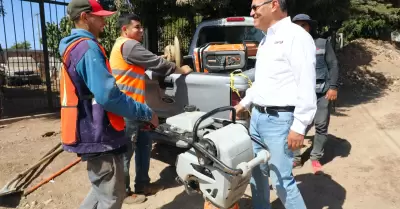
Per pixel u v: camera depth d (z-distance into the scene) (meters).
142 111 2.45
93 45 2.29
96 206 2.71
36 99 9.89
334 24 10.10
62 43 2.39
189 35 10.54
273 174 2.80
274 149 2.73
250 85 3.65
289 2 7.36
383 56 14.23
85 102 2.36
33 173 4.35
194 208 3.62
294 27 2.60
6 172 4.50
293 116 2.63
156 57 3.38
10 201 3.79
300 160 4.69
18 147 5.47
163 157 4.99
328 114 4.44
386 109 7.99
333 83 4.29
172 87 4.09
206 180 2.47
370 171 4.48
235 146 2.40
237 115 3.17
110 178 2.51
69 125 2.35
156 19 8.40
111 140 2.41
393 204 3.66
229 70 4.38
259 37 5.79
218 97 3.72
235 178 2.38
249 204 3.64
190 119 2.81
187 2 6.98
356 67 13.05
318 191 3.98
